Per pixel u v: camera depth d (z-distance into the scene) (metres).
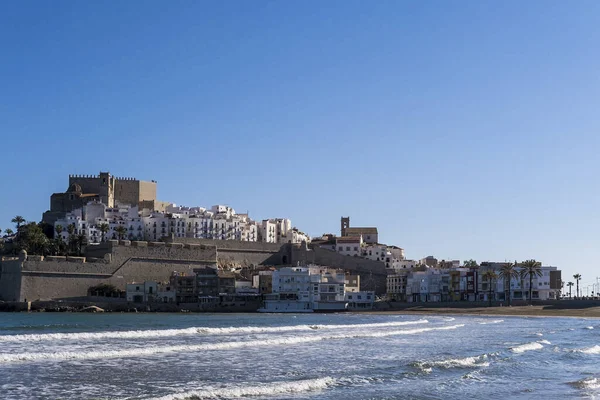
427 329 119.12
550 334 111.94
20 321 138.62
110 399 46.44
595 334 113.38
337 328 119.81
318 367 63.78
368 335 102.94
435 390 53.28
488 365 67.75
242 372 59.59
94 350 72.31
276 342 87.38
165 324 130.38
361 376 58.47
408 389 53.28
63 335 88.56
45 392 48.59
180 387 51.47
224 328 107.56
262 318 166.12
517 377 60.94
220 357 69.88
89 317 162.75
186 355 70.94
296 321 149.12
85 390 49.66
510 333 113.06
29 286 196.25
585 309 199.12
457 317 177.75
